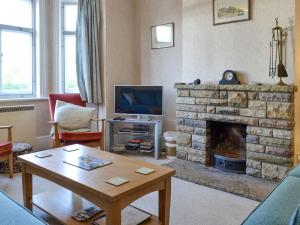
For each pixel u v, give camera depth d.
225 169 3.48
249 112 3.28
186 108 3.87
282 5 3.13
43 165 2.16
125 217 2.02
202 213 2.47
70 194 2.42
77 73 4.50
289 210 1.38
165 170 2.08
